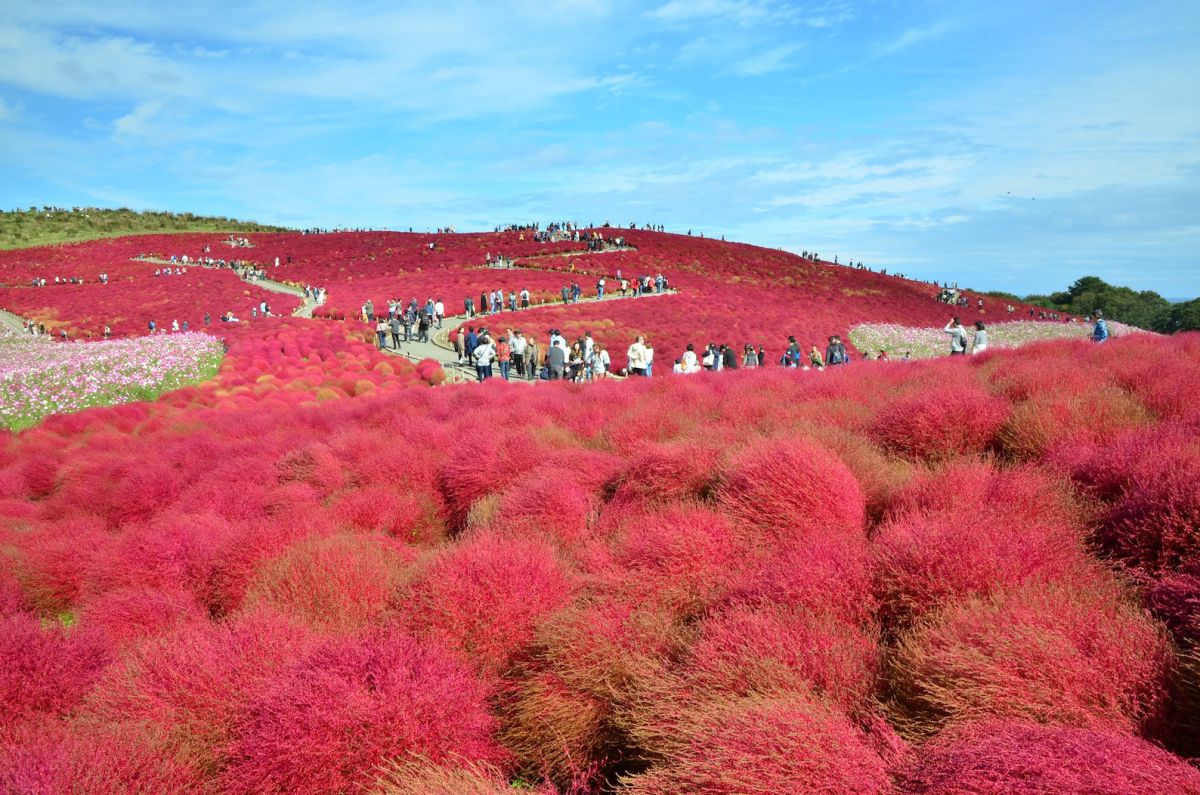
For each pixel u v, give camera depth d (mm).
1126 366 8719
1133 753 2385
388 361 28062
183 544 7266
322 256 75688
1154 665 2990
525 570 4953
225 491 9633
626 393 12336
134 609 6023
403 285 55188
